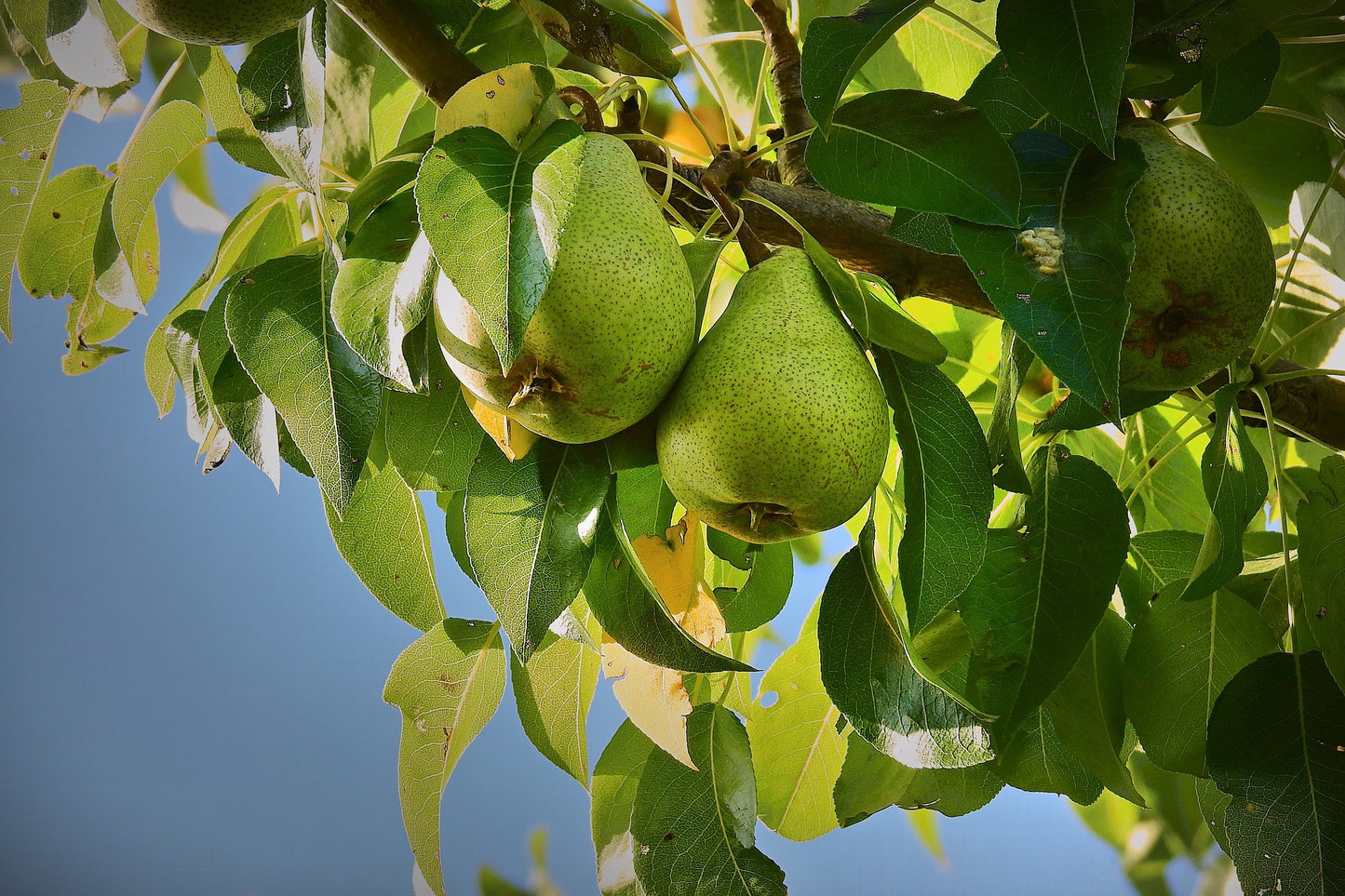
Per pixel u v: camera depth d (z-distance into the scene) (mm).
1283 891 774
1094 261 733
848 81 745
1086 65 732
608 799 882
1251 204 768
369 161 907
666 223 743
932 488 760
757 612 868
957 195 743
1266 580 853
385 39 778
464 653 871
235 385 768
